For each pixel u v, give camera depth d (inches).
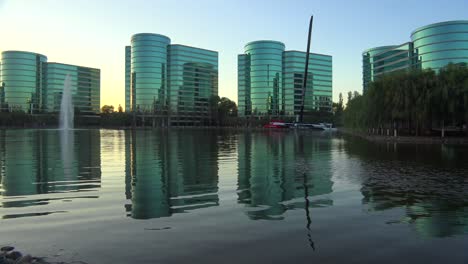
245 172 756.0
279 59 6486.2
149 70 6363.2
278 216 420.8
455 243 331.9
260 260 294.4
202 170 785.6
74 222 398.6
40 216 422.9
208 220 404.5
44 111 6909.5
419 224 388.8
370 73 5388.8
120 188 585.3
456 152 1199.6
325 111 6835.6
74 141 1804.9
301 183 627.2
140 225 386.6
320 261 293.0
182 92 6727.4
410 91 1866.4
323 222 396.5
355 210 446.3
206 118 6855.3
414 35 3875.5
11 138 2042.3
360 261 293.3
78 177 693.3
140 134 2898.6
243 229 372.2
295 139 2148.1
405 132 2220.7
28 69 6648.6
